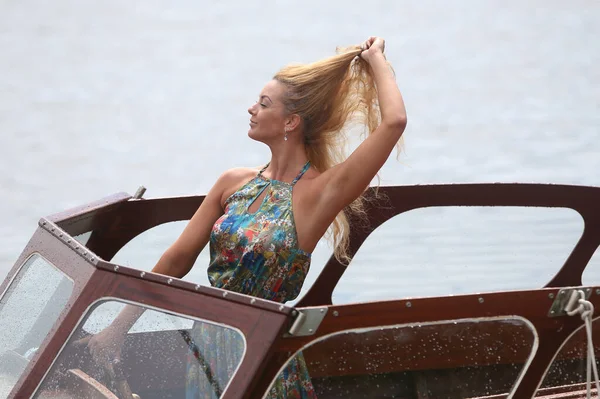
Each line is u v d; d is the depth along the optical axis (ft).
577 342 24.66
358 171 27.78
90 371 24.29
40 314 25.63
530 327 24.20
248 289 28.40
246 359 22.47
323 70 29.17
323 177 28.27
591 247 38.58
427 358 24.90
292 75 29.30
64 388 24.18
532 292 23.91
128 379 24.16
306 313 22.56
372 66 28.94
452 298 23.52
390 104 27.84
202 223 30.81
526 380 24.81
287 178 29.17
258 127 29.45
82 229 31.76
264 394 23.08
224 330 22.98
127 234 34.17
